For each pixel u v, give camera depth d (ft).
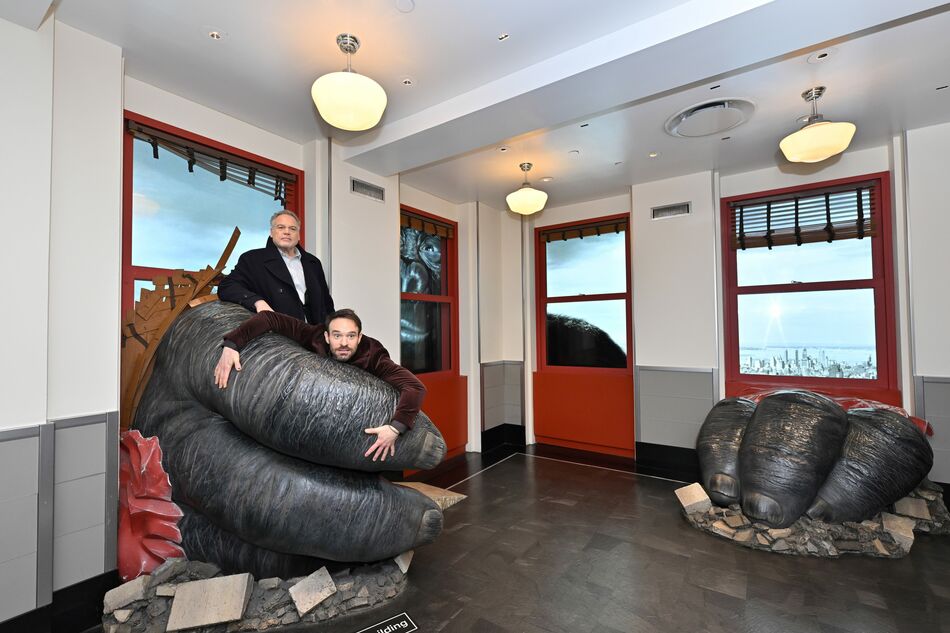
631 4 6.81
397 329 13.06
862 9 6.18
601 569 8.12
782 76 8.73
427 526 7.37
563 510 11.00
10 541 5.93
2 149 6.05
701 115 10.13
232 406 6.18
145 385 7.98
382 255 12.63
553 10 6.89
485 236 17.67
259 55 7.93
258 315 6.64
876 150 12.30
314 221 11.21
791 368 13.60
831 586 7.44
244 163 10.25
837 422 9.37
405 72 8.58
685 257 14.23
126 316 8.15
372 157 11.38
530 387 18.22
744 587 7.47
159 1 6.53
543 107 9.03
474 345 17.04
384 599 7.14
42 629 6.17
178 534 7.01
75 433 6.67
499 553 8.76
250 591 6.56
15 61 6.21
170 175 9.04
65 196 6.82
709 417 11.73
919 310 10.96
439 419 15.58
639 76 7.91
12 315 6.06
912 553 8.52
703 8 6.61
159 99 8.84
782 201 13.75
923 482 10.05
